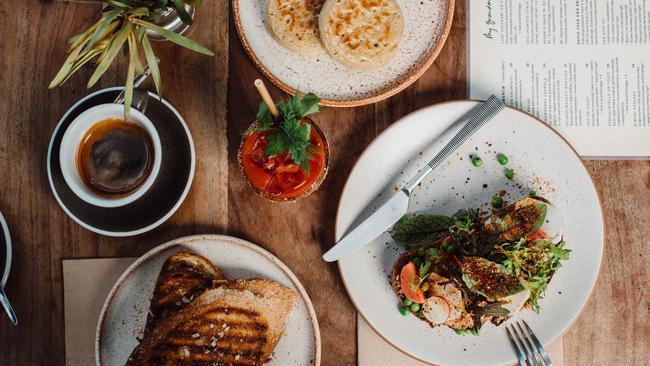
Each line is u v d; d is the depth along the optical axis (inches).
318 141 29.3
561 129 31.9
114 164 29.8
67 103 31.7
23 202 31.6
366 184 31.1
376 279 31.0
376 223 30.6
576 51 31.8
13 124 31.6
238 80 31.8
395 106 31.8
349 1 29.7
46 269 31.5
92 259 31.5
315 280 31.7
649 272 31.6
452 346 30.8
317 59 31.0
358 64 30.1
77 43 27.4
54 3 31.7
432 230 30.8
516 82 31.9
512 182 31.4
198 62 31.8
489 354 30.9
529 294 30.5
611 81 31.7
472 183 31.5
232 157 31.7
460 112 30.7
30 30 31.7
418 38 31.1
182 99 31.7
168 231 31.7
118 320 30.7
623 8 31.7
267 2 30.2
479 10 31.9
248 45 30.6
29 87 31.7
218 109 31.7
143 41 27.5
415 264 30.3
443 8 30.9
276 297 30.2
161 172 30.2
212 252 30.8
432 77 31.9
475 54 31.9
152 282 30.8
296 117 28.1
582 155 32.0
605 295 31.7
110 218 30.1
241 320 29.7
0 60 31.6
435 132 31.0
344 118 31.8
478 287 29.5
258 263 30.9
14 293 31.5
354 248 30.5
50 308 31.5
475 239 30.3
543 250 29.9
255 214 31.7
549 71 31.9
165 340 29.4
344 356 31.6
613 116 31.9
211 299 29.5
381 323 30.8
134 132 30.0
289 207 31.7
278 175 29.2
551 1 31.9
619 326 31.7
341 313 31.6
